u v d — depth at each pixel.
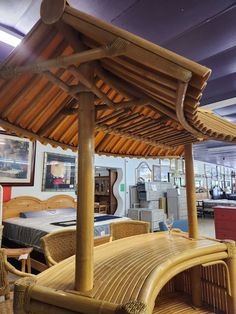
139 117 1.20
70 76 1.03
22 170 5.13
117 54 0.71
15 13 2.28
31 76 1.02
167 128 1.35
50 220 4.40
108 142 1.85
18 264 3.35
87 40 0.83
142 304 0.71
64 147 1.61
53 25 0.81
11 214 4.80
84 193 0.86
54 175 5.74
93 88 0.89
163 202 8.08
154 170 8.97
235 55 2.81
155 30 2.40
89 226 0.86
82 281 0.84
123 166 7.80
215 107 4.04
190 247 1.39
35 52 0.89
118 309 0.70
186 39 2.54
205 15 2.19
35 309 0.81
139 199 7.95
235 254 1.43
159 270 1.05
